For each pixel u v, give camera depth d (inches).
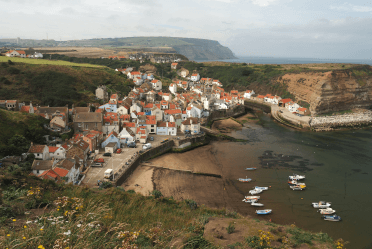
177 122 4315.9
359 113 6146.7
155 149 3348.9
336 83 6333.7
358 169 3102.9
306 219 2060.8
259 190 2491.4
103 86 5467.5
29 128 2800.2
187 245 755.4
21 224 641.0
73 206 786.2
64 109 3518.7
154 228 789.2
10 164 2065.7
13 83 4515.3
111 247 589.3
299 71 7839.6
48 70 5280.5
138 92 5723.4
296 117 5728.3
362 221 2053.4
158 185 2541.8
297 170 3048.7
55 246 492.1
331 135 4731.8
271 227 1120.8
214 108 6028.5
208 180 2753.4
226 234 993.5
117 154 3026.6
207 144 4015.8
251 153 3636.8
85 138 2957.7
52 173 2014.0
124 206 1156.5
